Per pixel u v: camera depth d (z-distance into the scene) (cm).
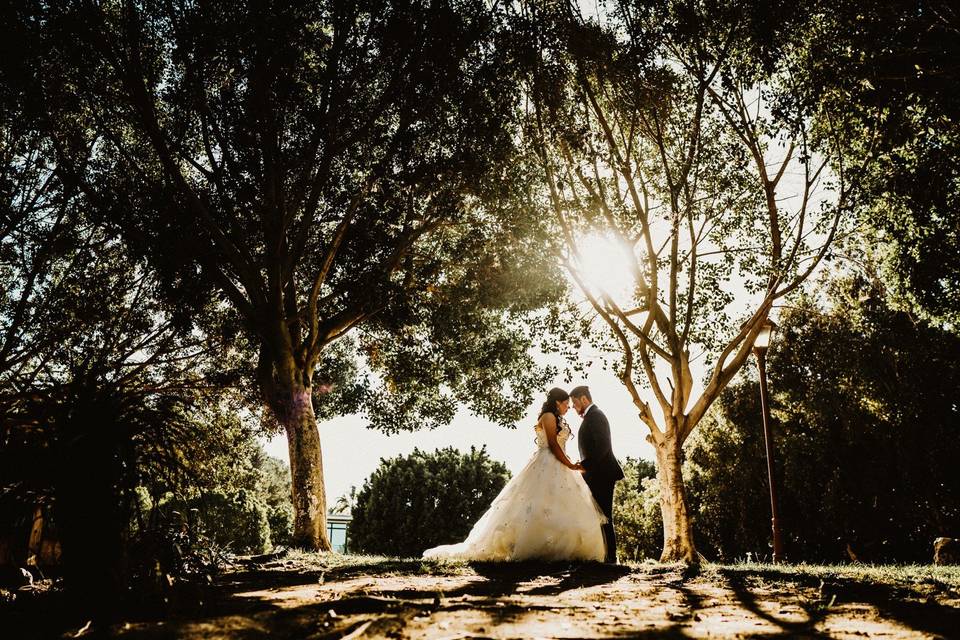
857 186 1281
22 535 382
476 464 3412
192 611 344
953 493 2608
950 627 324
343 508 5116
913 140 1291
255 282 1427
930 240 1374
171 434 418
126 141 1580
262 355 1574
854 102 1210
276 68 1298
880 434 2681
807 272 1318
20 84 1226
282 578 602
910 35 1177
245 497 3256
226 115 1355
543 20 1223
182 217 1355
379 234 1544
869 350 2648
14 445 347
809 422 2939
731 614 370
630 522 3762
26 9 1193
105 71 1358
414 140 1420
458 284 1705
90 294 1463
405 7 1332
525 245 1533
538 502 764
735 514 3192
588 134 1252
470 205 1611
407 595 454
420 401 1997
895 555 2827
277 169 1398
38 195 1418
